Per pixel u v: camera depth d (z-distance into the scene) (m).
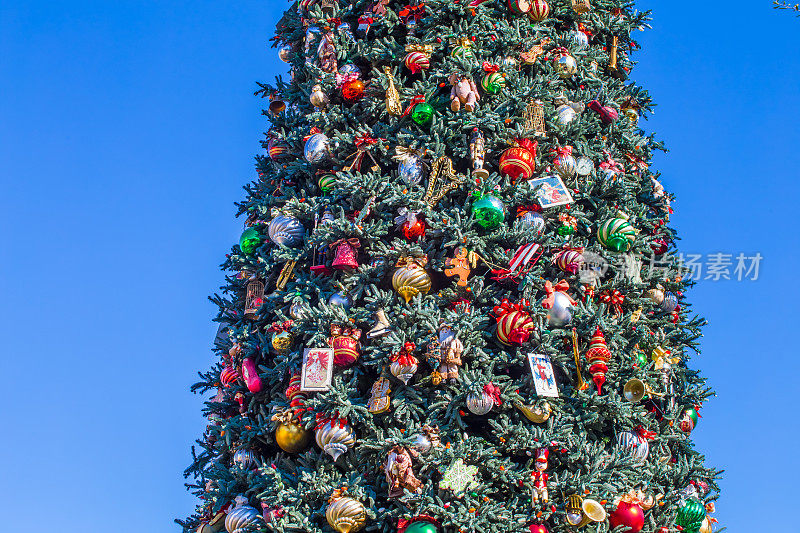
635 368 10.05
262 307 10.93
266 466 9.48
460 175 10.42
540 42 11.73
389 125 11.09
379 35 12.14
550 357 9.68
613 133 11.71
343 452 9.39
